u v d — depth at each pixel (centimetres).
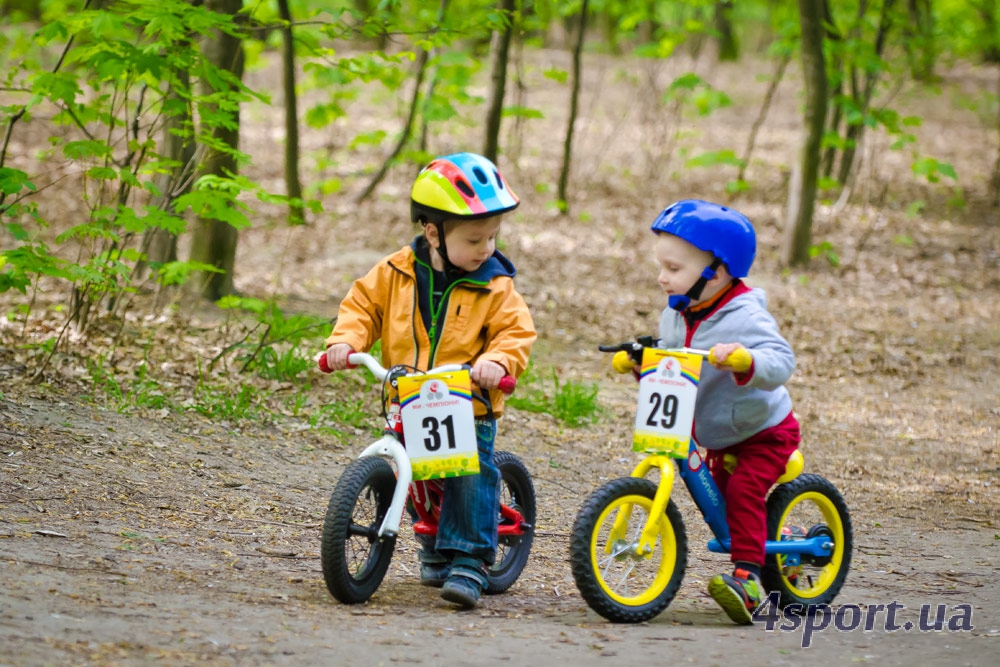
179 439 929
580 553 565
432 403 565
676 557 602
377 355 1211
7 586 531
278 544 712
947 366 1551
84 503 729
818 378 1477
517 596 652
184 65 999
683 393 573
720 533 614
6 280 904
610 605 575
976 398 1415
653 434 578
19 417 884
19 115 995
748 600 586
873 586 720
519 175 2561
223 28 988
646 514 602
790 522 903
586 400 1234
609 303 1742
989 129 3328
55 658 431
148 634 480
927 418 1320
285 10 1711
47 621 481
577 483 1006
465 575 594
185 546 675
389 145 2775
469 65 2086
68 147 974
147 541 671
